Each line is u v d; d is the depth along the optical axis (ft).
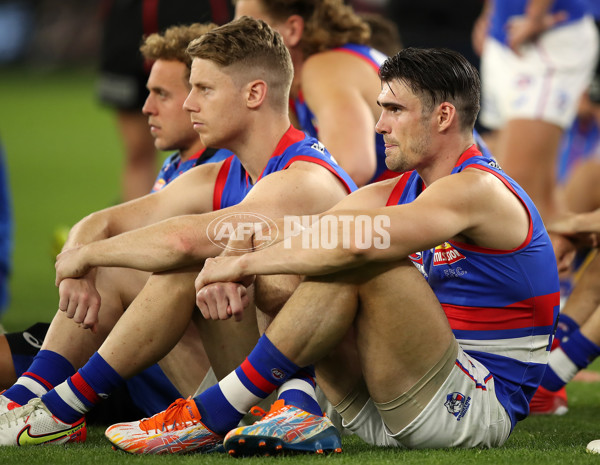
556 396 39.65
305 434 27.96
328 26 45.98
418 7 105.70
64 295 32.09
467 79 29.35
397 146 29.63
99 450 29.58
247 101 33.12
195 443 28.84
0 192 61.00
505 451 28.81
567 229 38.65
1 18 312.71
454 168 29.43
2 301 61.87
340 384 30.35
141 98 86.63
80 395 30.60
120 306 33.58
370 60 45.60
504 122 70.74
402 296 27.63
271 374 28.43
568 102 67.67
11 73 306.35
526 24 67.26
